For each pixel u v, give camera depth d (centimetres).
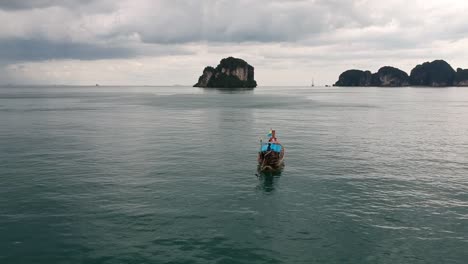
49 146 3728
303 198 2116
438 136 4503
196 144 3894
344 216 1841
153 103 11781
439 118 6850
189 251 1487
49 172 2659
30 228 1691
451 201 2066
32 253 1472
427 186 2345
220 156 3266
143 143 3947
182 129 5166
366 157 3228
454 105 10812
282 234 1642
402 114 7719
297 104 11194
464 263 1413
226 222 1767
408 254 1473
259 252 1482
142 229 1686
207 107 9781
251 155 3316
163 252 1478
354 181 2461
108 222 1758
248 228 1702
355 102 12588
